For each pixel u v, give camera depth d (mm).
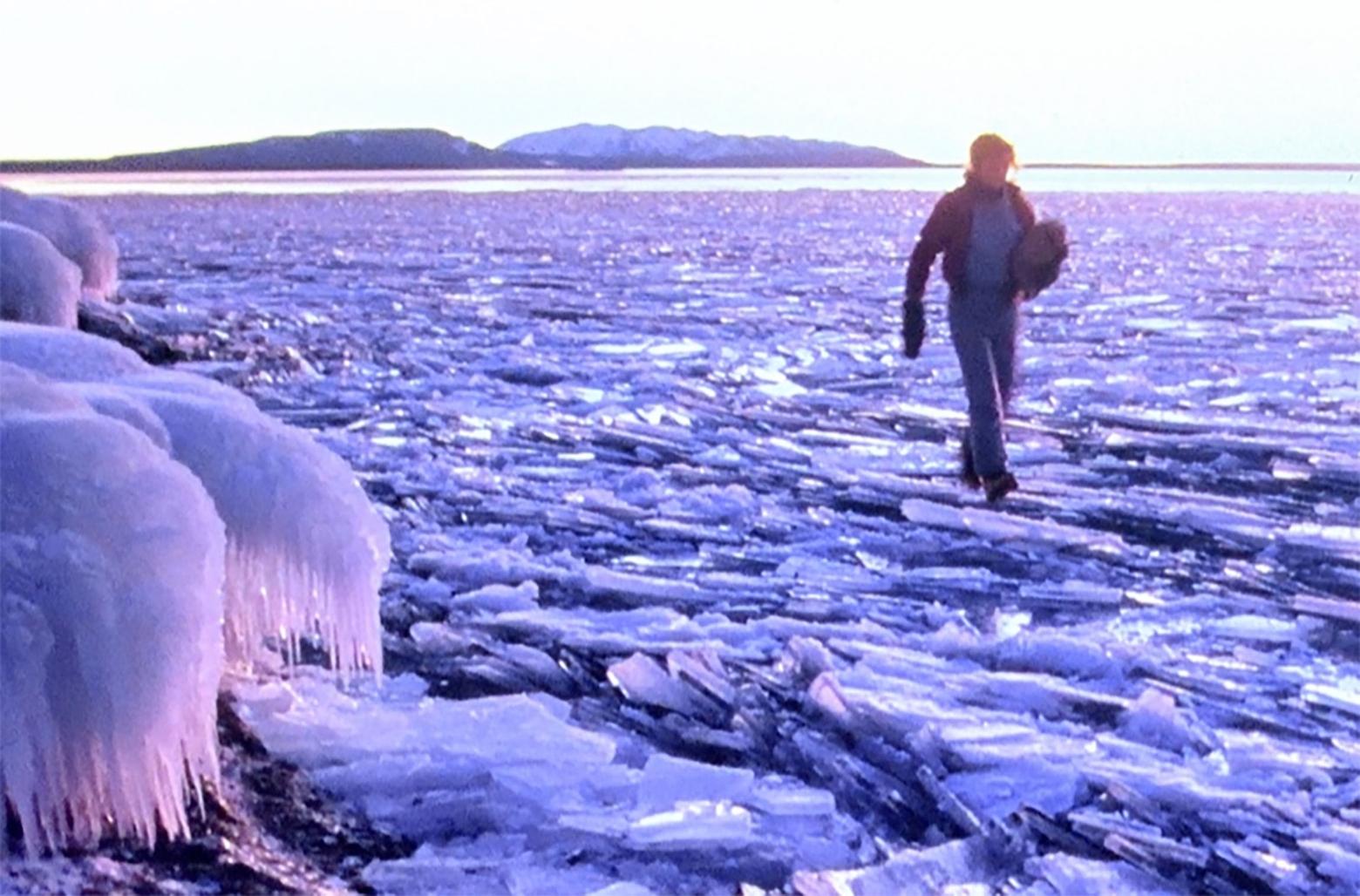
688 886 3445
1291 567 6418
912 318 7523
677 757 4246
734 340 14648
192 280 21406
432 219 46906
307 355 12648
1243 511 7441
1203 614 5730
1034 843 3713
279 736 4066
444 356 12953
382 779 3842
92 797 3273
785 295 19984
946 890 3434
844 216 51688
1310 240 34812
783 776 4082
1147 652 5145
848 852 3641
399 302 18141
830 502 7613
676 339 14625
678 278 22953
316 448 4070
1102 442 9242
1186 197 82250
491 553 6301
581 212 54562
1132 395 11102
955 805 3854
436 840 3623
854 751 4238
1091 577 6254
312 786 3818
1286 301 18969
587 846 3590
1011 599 5906
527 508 7227
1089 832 3760
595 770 3947
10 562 3074
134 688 3158
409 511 7152
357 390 11039
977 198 7344
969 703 4629
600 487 7852
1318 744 4418
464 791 3830
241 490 3830
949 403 10891
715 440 9305
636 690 4676
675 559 6500
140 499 3254
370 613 4004
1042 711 4602
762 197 79875
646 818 3680
